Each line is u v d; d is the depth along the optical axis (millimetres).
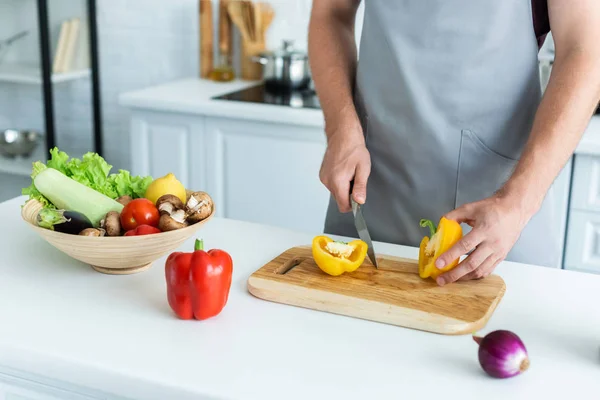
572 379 908
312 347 969
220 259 1022
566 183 2098
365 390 873
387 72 1442
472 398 862
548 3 1283
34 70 3166
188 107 2492
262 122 2430
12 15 3232
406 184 1480
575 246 2152
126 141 3285
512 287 1166
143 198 1193
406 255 1290
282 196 2492
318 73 1493
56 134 3373
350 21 1582
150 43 3107
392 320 1035
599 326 1045
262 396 855
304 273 1159
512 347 889
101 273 1190
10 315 1041
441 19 1372
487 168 1431
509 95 1387
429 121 1415
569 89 1188
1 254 1261
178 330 1007
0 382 1008
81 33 3131
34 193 1217
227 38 2936
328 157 1334
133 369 906
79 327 1010
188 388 872
